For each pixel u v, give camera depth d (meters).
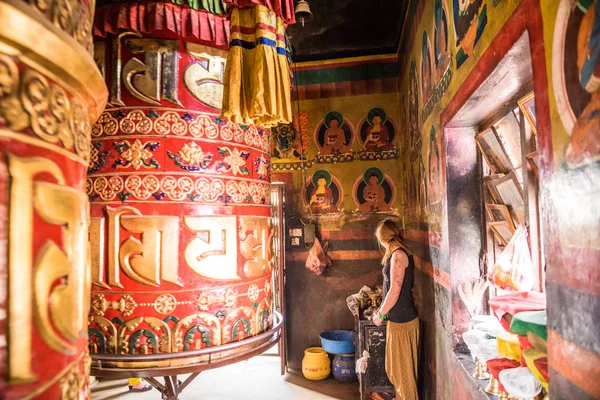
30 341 0.67
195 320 2.52
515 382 1.46
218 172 2.67
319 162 4.77
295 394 4.12
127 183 2.50
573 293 0.91
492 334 1.88
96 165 2.53
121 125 2.53
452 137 2.32
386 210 4.65
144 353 2.44
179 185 2.54
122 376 2.40
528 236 1.74
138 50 2.57
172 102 2.57
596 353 0.81
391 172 4.65
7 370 0.62
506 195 2.00
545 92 1.04
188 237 2.54
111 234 2.48
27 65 0.68
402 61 4.27
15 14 0.62
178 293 2.49
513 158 1.89
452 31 2.09
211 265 2.58
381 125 4.69
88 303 0.95
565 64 0.93
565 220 0.94
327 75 4.79
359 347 3.80
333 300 4.71
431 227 2.89
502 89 1.65
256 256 2.86
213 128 2.68
